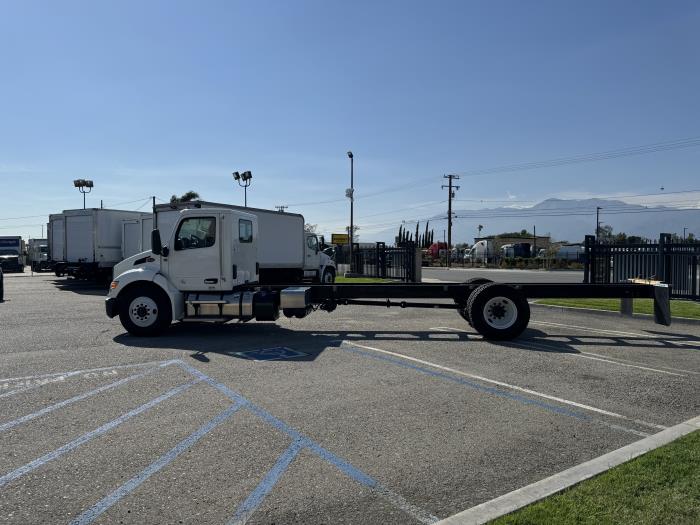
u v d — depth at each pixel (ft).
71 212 88.17
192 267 35.91
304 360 27.99
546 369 26.21
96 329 38.88
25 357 28.53
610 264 57.11
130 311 35.50
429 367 26.50
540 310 51.01
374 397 21.16
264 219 70.90
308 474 14.11
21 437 16.65
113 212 88.69
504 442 16.49
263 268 71.10
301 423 18.07
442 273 138.00
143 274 35.27
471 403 20.44
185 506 12.35
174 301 35.32
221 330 38.63
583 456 15.46
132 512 12.05
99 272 88.22
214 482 13.60
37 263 137.18
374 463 14.85
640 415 19.21
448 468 14.56
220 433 17.07
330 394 21.54
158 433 17.03
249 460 14.99
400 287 38.34
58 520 11.68
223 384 22.99
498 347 32.04
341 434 17.07
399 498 12.84
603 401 20.85
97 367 26.14
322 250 88.33
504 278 104.94
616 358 28.96
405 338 35.17
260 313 35.55
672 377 24.71
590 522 11.06
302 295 35.63
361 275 107.86
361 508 12.34
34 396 21.07
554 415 19.11
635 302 51.67
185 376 24.38
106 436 16.75
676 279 51.93
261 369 25.85
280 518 11.86
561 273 136.36
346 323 42.65
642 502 11.90
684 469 13.61
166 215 59.67
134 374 24.72
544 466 14.74
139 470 14.28
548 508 11.68
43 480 13.66
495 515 11.52
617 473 13.44
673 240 61.36
